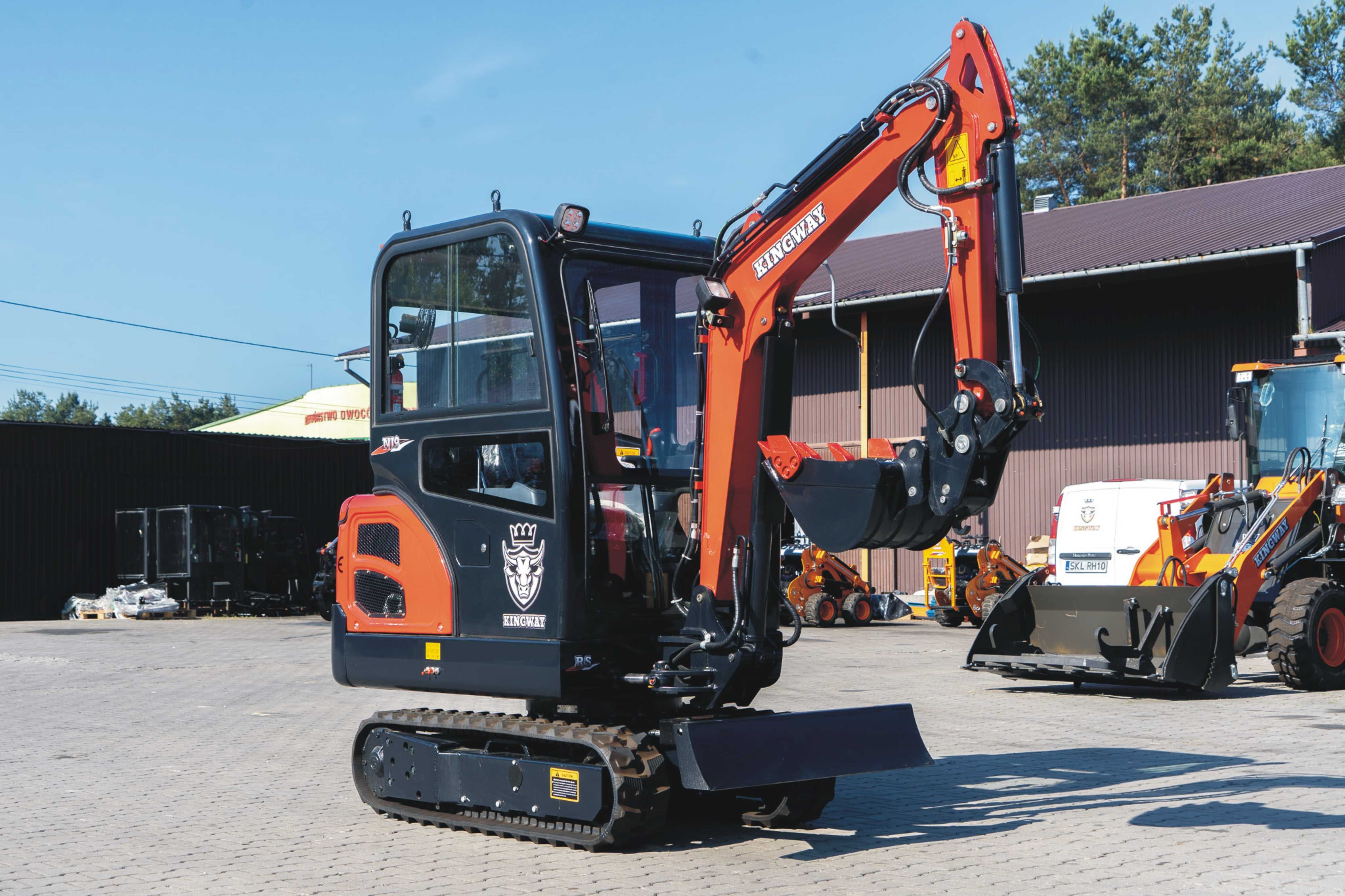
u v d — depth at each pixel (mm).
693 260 7410
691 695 6727
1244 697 12914
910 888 5852
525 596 6844
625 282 7145
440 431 7316
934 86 5906
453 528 7254
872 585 28641
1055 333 26375
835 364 29250
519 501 6906
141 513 28688
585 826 6672
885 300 26625
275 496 32656
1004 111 5758
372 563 7781
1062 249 26922
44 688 14672
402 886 5992
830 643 19812
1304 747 9742
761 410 6676
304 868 6363
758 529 6711
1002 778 8555
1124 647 12242
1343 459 14953
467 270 7258
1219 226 25672
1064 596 12953
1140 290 25344
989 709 11969
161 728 11422
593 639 6727
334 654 7973
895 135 6059
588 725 6930
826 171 6301
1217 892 5746
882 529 6086
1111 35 65375
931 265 29266
